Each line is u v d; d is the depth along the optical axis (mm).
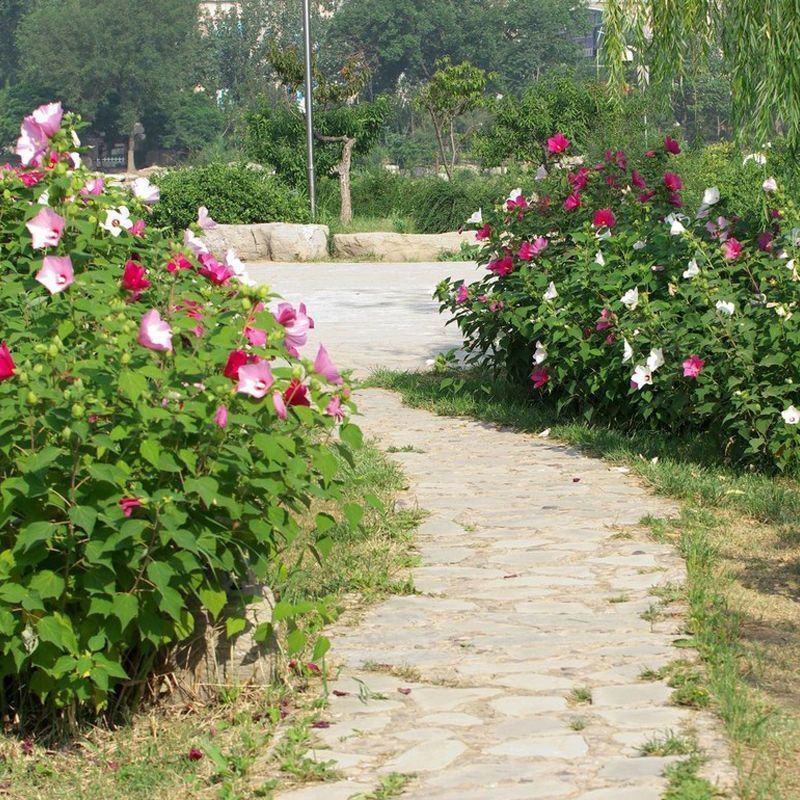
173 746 4746
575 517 7832
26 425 4754
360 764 4500
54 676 4629
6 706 5039
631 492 8438
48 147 6320
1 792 4465
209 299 5867
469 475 9023
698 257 9672
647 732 4672
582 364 10102
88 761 4723
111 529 4660
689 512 7762
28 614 4641
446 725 4805
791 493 8117
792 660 5426
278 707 5020
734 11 10430
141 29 112938
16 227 6613
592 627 5883
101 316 5121
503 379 12359
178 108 116062
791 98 10148
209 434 4832
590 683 5184
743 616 5988
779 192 9906
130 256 6617
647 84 11672
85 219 6258
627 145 21688
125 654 5094
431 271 27781
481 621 6016
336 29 127062
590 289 10219
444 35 125062
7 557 4609
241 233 31344
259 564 4977
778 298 9297
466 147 78750
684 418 9562
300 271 28188
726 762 4383
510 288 11523
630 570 6738
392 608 6250
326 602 6277
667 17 11234
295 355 5621
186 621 4910
